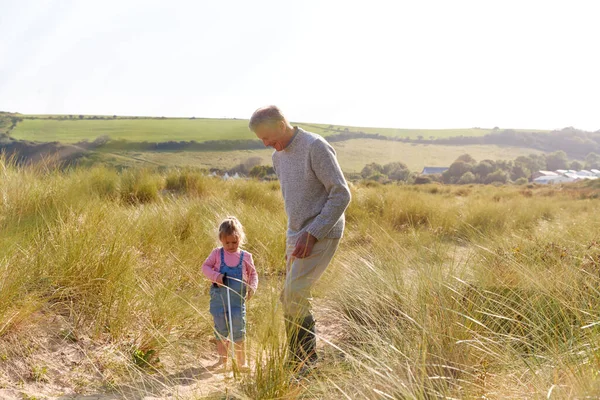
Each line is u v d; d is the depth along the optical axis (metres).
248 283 3.66
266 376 2.72
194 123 114.44
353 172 93.81
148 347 3.61
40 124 80.19
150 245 5.46
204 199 10.09
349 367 3.06
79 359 3.25
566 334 3.09
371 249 5.82
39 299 3.59
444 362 2.73
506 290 3.87
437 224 9.55
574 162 132.88
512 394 2.42
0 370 2.88
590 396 2.07
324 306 4.52
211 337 3.97
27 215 4.97
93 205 5.80
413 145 141.38
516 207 12.22
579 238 5.61
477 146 149.50
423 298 3.44
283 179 3.46
